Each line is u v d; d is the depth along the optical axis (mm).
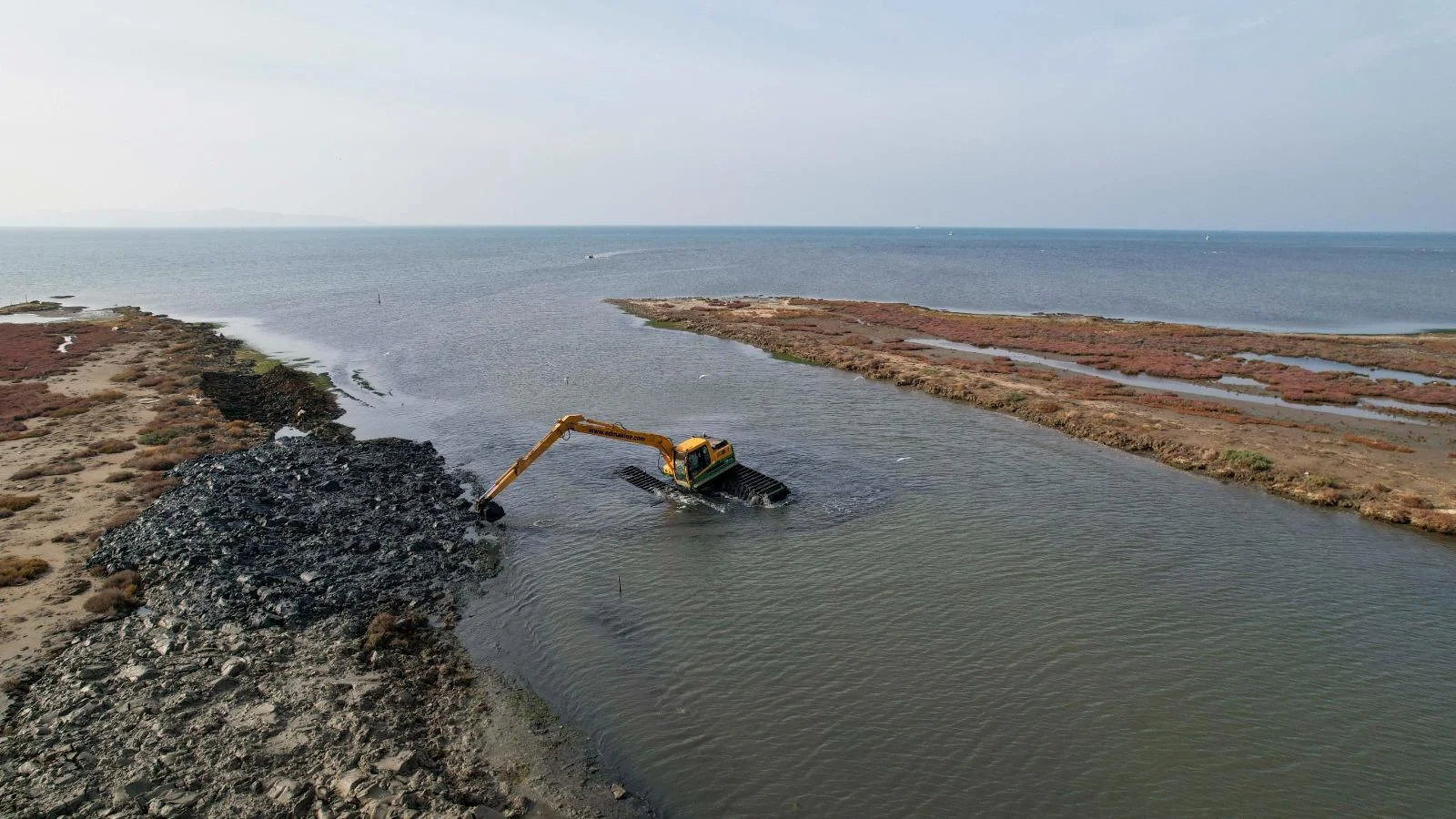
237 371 72938
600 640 27828
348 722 22125
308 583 30344
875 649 27422
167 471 43031
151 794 18844
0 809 18062
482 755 21578
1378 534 37188
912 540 36156
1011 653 27156
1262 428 53938
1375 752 22547
